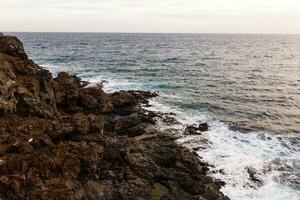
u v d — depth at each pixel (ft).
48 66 250.57
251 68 268.21
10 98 90.84
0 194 59.88
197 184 73.72
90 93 126.00
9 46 125.39
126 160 76.95
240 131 113.19
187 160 83.35
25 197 59.47
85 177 69.97
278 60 339.36
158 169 77.25
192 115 128.36
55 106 108.78
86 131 89.61
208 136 106.22
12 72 97.76
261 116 132.87
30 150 74.23
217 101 152.76
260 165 88.17
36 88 102.01
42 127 84.79
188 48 490.08
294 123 125.70
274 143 104.01
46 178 64.85
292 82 208.44
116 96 135.54
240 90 179.01
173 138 102.17
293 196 75.25
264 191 76.89
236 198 74.02
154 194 70.90
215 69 254.47
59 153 70.44
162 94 161.48
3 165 65.98
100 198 64.90
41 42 574.97
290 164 89.61
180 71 237.66
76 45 510.58
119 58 318.45
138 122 109.70
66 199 59.88
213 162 88.43
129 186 69.46
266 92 176.65
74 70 231.50
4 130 80.53
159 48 476.95
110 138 87.71
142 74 220.02
